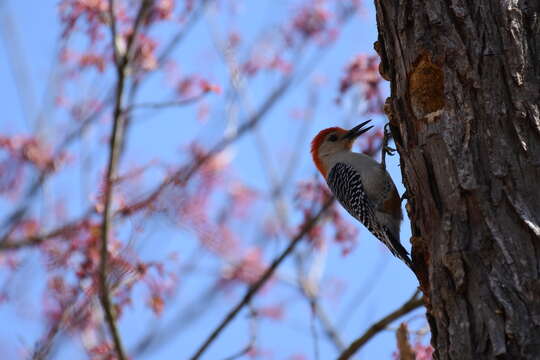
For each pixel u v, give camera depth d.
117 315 12.67
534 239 7.16
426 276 8.16
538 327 6.86
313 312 12.22
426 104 8.39
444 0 8.23
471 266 7.32
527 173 7.43
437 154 7.87
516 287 7.06
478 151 7.63
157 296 12.80
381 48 9.21
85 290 12.91
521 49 7.78
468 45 7.96
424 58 8.35
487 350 7.04
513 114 7.62
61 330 12.62
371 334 11.05
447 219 7.62
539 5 7.96
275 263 12.52
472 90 7.83
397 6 8.71
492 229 7.32
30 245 14.13
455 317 7.36
